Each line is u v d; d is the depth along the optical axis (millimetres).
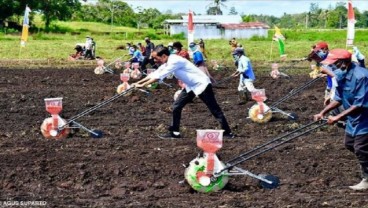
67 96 19344
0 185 8945
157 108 16938
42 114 15547
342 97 8836
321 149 11406
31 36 62531
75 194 8586
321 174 9750
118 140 12125
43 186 8953
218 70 30438
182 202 8203
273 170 9938
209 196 8539
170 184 9148
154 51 11734
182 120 14828
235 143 12016
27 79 24406
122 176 9508
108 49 44938
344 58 8570
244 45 49156
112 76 26719
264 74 28266
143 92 19891
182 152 11031
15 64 32375
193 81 12117
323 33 65562
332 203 8188
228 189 8852
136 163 10219
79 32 76938
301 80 25328
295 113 16219
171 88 21750
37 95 19359
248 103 17891
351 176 9656
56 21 91625
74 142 11797
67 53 41344
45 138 12109
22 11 79875
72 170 9719
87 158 10508
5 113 15602
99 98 18953
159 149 11328
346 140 9016
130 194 8648
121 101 18125
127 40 58250
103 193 8688
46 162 10156
